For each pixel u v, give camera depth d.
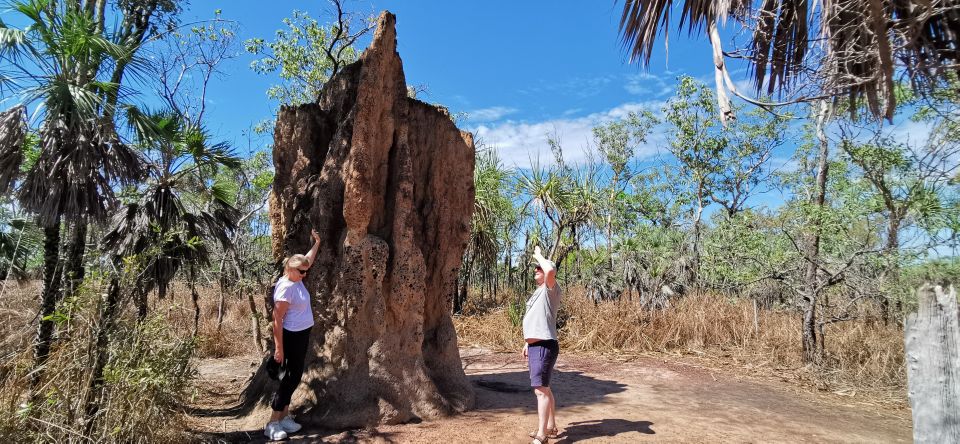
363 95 5.64
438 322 6.48
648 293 12.73
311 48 15.62
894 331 9.25
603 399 6.78
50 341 4.62
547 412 4.89
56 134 5.46
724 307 11.91
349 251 5.56
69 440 3.96
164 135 6.34
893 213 8.19
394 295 5.67
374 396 5.34
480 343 11.83
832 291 9.93
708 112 22.92
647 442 5.03
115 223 6.34
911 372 2.76
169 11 7.91
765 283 11.54
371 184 5.72
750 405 6.72
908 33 3.82
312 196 6.03
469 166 6.80
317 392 5.37
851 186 8.82
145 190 6.48
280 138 6.29
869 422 6.25
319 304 5.63
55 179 5.40
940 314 2.67
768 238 10.02
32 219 6.51
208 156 6.77
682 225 21.17
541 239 13.26
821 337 8.84
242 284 8.67
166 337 4.71
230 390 7.24
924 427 2.67
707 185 23.19
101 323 4.30
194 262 6.74
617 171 24.92
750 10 4.26
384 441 4.83
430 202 6.48
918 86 4.24
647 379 8.23
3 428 3.88
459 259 6.64
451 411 5.70
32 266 8.23
